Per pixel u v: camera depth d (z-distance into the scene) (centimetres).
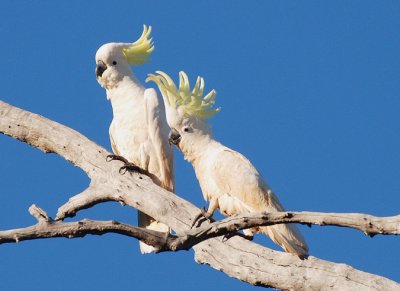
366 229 1010
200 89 1421
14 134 1556
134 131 1588
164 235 1027
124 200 1452
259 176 1371
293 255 1285
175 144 1425
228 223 1035
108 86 1628
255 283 1299
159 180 1591
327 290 1249
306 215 1024
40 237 1024
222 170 1371
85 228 1019
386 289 1220
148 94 1592
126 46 1642
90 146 1501
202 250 1335
